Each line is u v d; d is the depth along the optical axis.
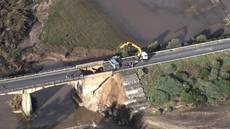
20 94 124.25
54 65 138.12
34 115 125.94
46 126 123.56
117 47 143.12
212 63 132.50
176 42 137.38
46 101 130.00
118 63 127.00
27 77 122.62
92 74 124.44
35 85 119.56
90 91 127.50
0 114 125.38
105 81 126.69
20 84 119.94
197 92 127.81
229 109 125.88
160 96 125.44
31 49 142.12
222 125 121.38
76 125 124.38
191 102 126.31
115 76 126.44
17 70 134.00
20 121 124.44
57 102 130.12
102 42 145.12
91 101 128.50
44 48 142.75
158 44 140.62
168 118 123.75
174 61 131.00
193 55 133.00
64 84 127.12
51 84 120.88
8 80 121.25
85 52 142.25
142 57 129.88
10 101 127.88
